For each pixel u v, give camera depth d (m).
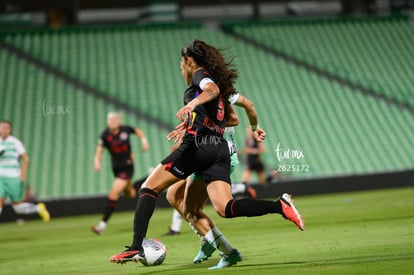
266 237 30.47
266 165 77.56
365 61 97.62
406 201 49.16
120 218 57.56
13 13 98.06
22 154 41.81
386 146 82.75
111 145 42.88
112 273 20.94
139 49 95.31
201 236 21.36
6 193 41.34
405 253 20.45
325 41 100.75
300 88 91.69
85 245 34.16
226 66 20.14
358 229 30.58
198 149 19.27
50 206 66.06
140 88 88.69
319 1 107.44
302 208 50.38
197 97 18.17
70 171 75.12
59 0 98.06
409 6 109.12
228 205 18.64
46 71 89.94
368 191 71.25
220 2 103.00
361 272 17.11
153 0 101.38
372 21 105.38
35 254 31.03
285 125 85.00
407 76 95.31
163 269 20.86
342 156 80.56
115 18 101.38
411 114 88.56
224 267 20.31
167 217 53.81
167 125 82.88
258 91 90.62
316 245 25.22
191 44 20.14
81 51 94.06
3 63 90.50
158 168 19.83
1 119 81.38
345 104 89.50
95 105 85.38
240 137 82.19
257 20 102.06
